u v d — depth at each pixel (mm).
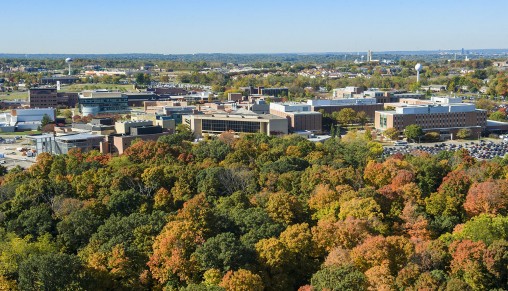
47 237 195375
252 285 153625
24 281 156125
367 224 194875
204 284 153250
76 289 155250
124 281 167875
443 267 165375
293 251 175875
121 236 184250
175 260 166875
